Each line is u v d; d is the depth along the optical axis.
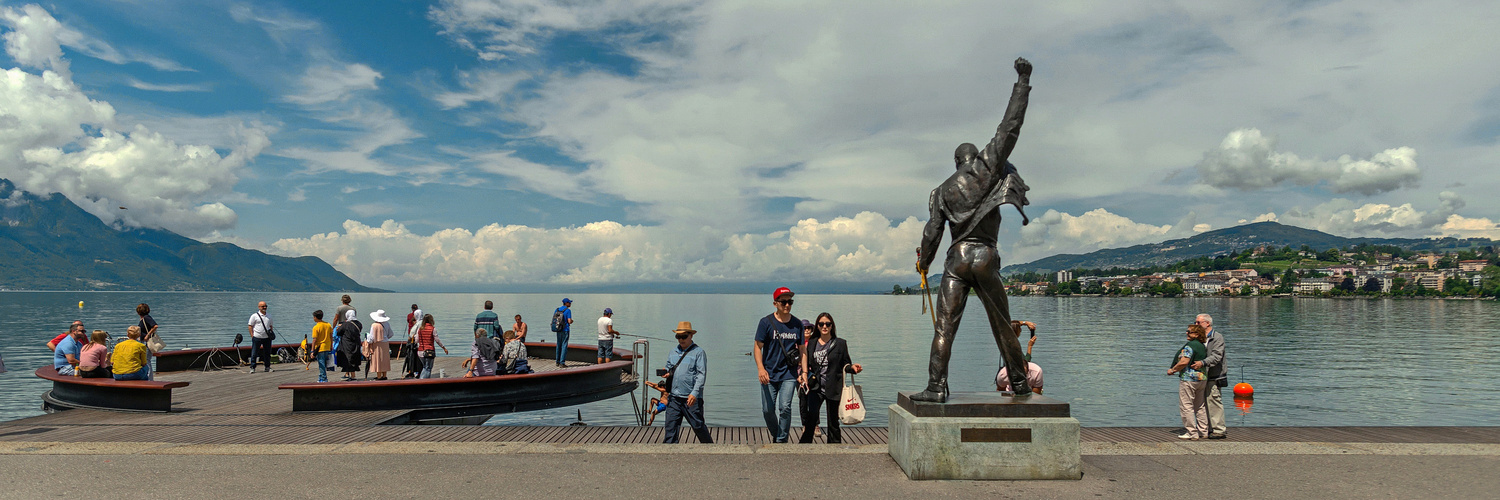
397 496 5.57
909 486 5.83
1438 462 6.63
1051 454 6.02
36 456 6.80
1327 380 37.22
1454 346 60.91
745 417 23.28
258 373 18.80
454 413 13.42
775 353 8.58
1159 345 61.66
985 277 6.35
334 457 6.80
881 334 77.69
